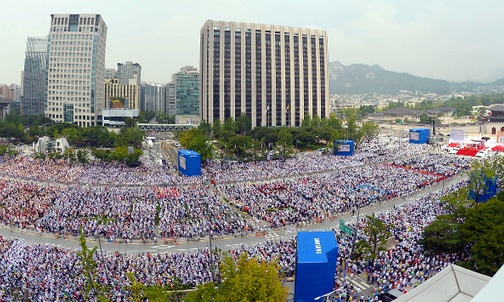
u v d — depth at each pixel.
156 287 50.69
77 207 95.25
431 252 68.12
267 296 44.22
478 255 60.47
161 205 97.75
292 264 65.75
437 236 69.00
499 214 67.12
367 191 109.12
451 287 35.88
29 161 161.00
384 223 79.00
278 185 117.38
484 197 98.31
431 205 91.94
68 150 173.00
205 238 82.50
